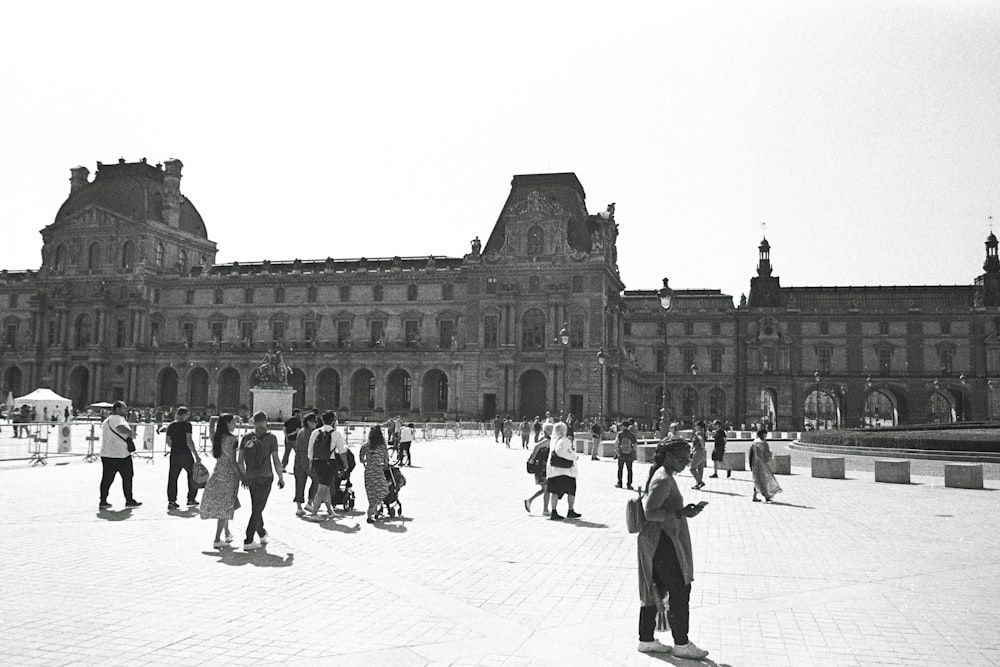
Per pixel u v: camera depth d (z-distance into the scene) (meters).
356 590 17.86
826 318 166.38
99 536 24.27
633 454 41.62
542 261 138.12
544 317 138.25
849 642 14.45
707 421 163.00
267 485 22.91
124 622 15.16
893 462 45.94
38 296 164.25
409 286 152.75
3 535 24.22
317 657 13.27
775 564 21.39
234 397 159.62
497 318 139.50
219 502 22.69
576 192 146.12
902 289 168.25
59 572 19.33
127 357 158.12
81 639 14.09
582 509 32.50
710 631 15.14
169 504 30.55
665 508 13.74
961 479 42.75
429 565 20.66
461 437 109.88
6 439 74.62
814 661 13.45
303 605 16.53
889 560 21.98
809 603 17.22
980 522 29.56
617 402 142.25
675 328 173.62
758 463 36.06
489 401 139.38
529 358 136.50
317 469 29.11
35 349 162.25
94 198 167.12
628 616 16.05
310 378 150.88
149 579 18.72
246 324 160.88
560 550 22.98
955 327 161.38
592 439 67.94
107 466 30.16
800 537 25.92
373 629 14.88
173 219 170.50
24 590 17.55
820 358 166.38
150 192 168.25
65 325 162.25
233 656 13.26
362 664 12.95
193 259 177.38
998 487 43.25
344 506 31.03
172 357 157.62
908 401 161.62
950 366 161.00
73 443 73.12
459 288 150.12
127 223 163.00
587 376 134.00
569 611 16.34
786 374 166.50
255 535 25.12
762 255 175.75
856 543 24.77
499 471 50.41
